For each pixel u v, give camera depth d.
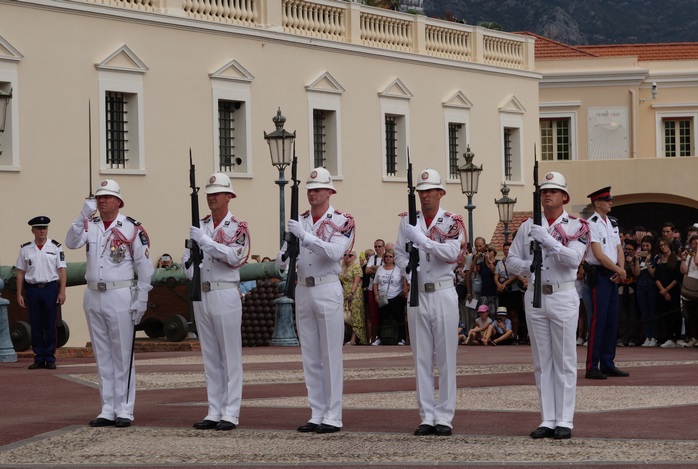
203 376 21.80
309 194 15.60
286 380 20.95
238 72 37.66
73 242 16.16
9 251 31.12
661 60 59.16
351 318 31.33
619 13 162.25
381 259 31.61
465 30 47.59
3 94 24.12
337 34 42.09
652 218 54.00
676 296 28.59
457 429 15.12
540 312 14.57
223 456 13.55
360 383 20.33
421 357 14.87
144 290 16.12
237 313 15.67
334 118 41.31
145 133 34.75
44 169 32.06
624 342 29.45
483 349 28.23
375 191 42.91
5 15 31.19
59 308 28.47
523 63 50.94
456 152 47.19
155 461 13.34
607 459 12.90
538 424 15.40
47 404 18.31
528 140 50.72
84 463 13.30
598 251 20.53
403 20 44.72
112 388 16.05
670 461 12.70
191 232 15.70
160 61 35.25
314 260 15.37
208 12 37.03
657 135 57.78
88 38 33.25
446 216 14.91
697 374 21.16
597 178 52.50
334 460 13.18
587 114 57.00
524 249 14.98
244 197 37.75
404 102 44.25
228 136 37.97
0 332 25.61
